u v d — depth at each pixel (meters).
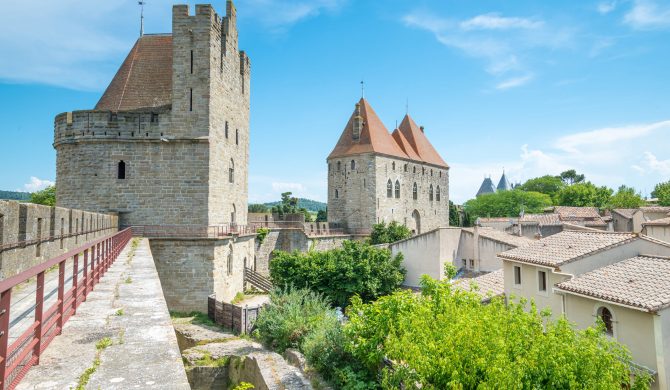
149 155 33.09
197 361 22.59
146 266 15.96
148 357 6.01
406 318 14.34
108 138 32.94
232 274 35.59
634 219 56.59
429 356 12.27
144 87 35.75
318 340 19.16
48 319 7.07
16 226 12.06
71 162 33.69
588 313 17.72
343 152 73.56
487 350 11.66
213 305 29.47
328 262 37.41
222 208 35.69
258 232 50.22
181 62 33.12
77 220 18.80
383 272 36.06
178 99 33.06
